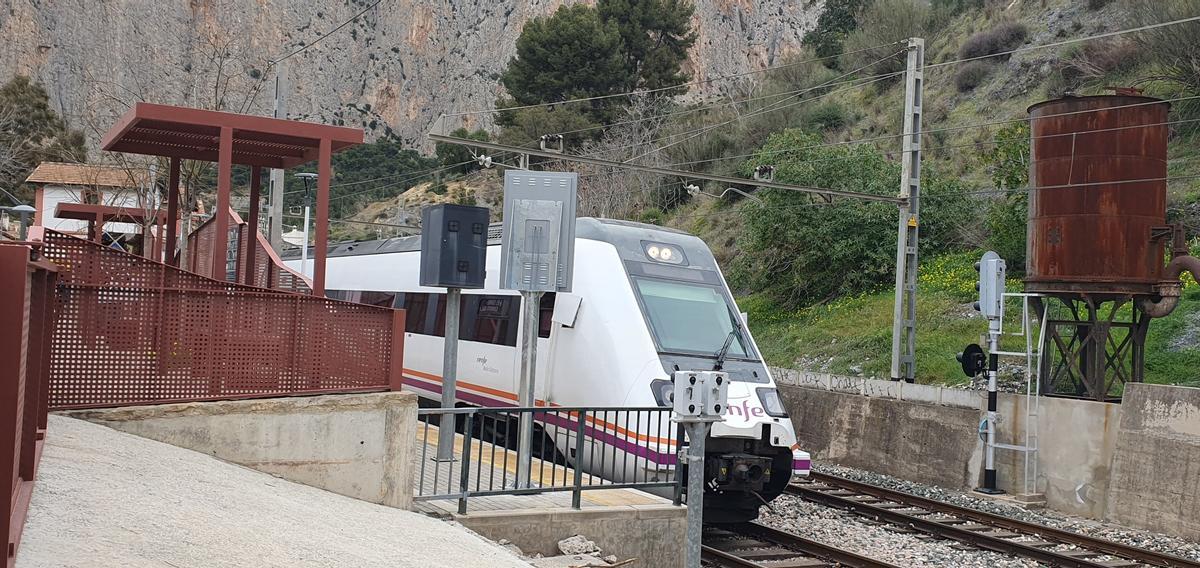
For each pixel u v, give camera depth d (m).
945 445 17.86
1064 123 16.48
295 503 8.21
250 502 7.69
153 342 8.68
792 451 12.67
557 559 9.12
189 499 7.18
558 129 56.19
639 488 10.18
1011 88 35.69
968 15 44.00
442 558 7.73
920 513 14.76
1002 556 12.12
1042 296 16.91
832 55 51.09
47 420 7.89
